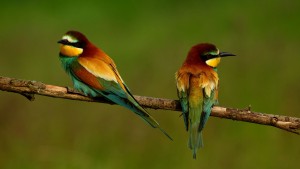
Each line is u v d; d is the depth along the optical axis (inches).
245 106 552.1
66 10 986.7
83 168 477.4
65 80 668.1
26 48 769.6
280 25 881.5
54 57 739.4
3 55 741.9
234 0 991.0
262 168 473.7
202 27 898.1
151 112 508.7
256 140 489.7
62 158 483.8
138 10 994.7
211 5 994.1
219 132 496.4
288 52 665.6
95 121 522.9
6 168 486.6
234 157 477.7
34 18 946.7
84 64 397.4
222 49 676.1
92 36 891.4
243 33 651.5
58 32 875.4
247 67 600.1
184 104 374.3
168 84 578.9
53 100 552.1
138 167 480.4
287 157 477.7
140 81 588.1
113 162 481.7
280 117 349.7
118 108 526.3
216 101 388.8
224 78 578.2
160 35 875.4
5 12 970.1
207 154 481.7
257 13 927.0
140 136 500.4
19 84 354.3
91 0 1023.0
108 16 974.4
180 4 996.6
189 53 405.1
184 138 494.9
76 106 543.2
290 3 946.7
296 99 544.7
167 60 658.2
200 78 385.4
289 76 596.7
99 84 389.7
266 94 556.7
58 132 515.8
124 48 832.9
